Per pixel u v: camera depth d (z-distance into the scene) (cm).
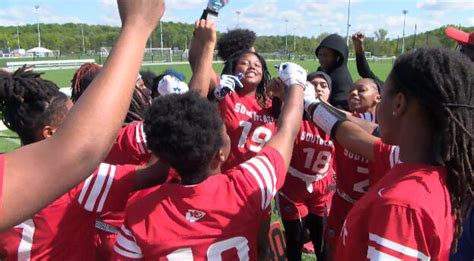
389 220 134
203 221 169
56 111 196
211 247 168
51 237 182
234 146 362
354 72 2961
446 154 143
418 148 149
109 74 101
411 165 148
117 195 187
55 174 95
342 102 534
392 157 206
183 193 171
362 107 381
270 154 189
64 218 182
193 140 168
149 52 6738
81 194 182
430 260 134
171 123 170
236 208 172
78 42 9812
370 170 299
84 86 313
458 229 151
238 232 172
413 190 137
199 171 177
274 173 184
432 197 137
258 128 361
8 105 195
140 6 107
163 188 177
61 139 97
